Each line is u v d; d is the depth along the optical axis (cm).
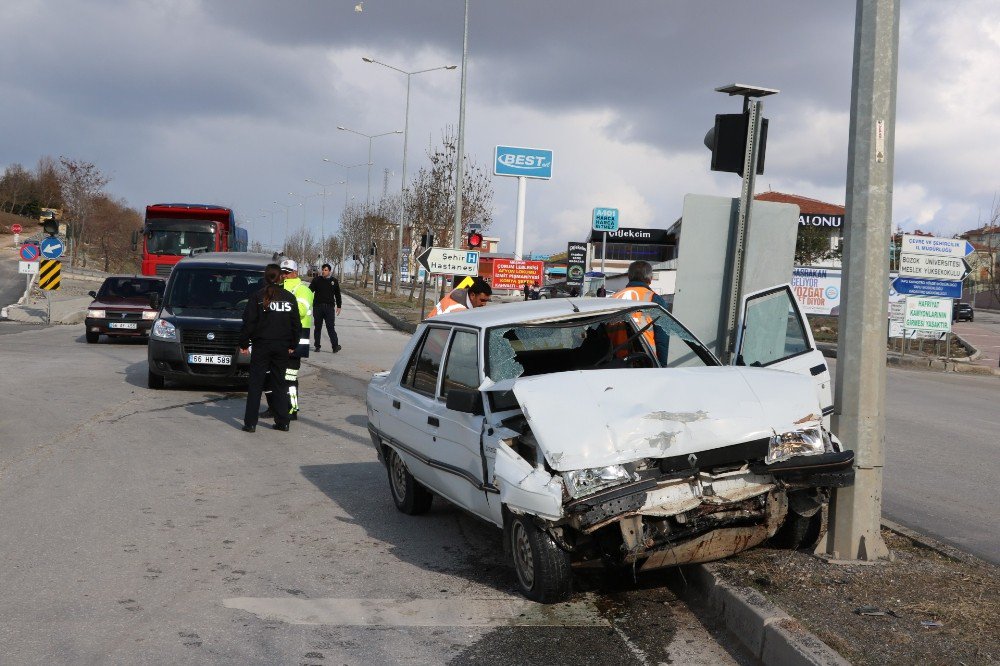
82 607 509
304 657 446
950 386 1903
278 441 1050
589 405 513
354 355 2148
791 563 532
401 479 741
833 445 544
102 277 6359
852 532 542
